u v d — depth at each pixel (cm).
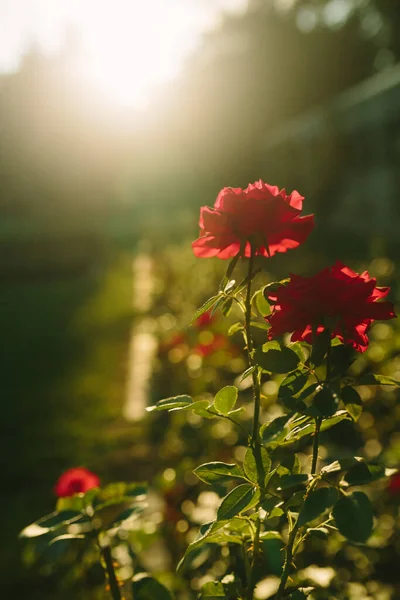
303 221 143
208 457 349
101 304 1266
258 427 151
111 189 4266
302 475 140
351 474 135
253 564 162
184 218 3297
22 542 408
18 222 3775
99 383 731
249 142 3956
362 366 399
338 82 4138
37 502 462
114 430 573
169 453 446
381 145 1766
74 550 255
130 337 935
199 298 798
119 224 3731
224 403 152
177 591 256
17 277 1880
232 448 351
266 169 3212
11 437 598
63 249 1941
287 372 141
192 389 489
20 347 995
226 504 144
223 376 480
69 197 4125
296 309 134
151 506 378
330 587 230
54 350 947
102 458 520
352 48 4103
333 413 130
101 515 385
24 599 343
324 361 141
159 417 550
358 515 123
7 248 1922
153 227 2958
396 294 715
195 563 227
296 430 149
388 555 289
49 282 1791
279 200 140
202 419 358
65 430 594
